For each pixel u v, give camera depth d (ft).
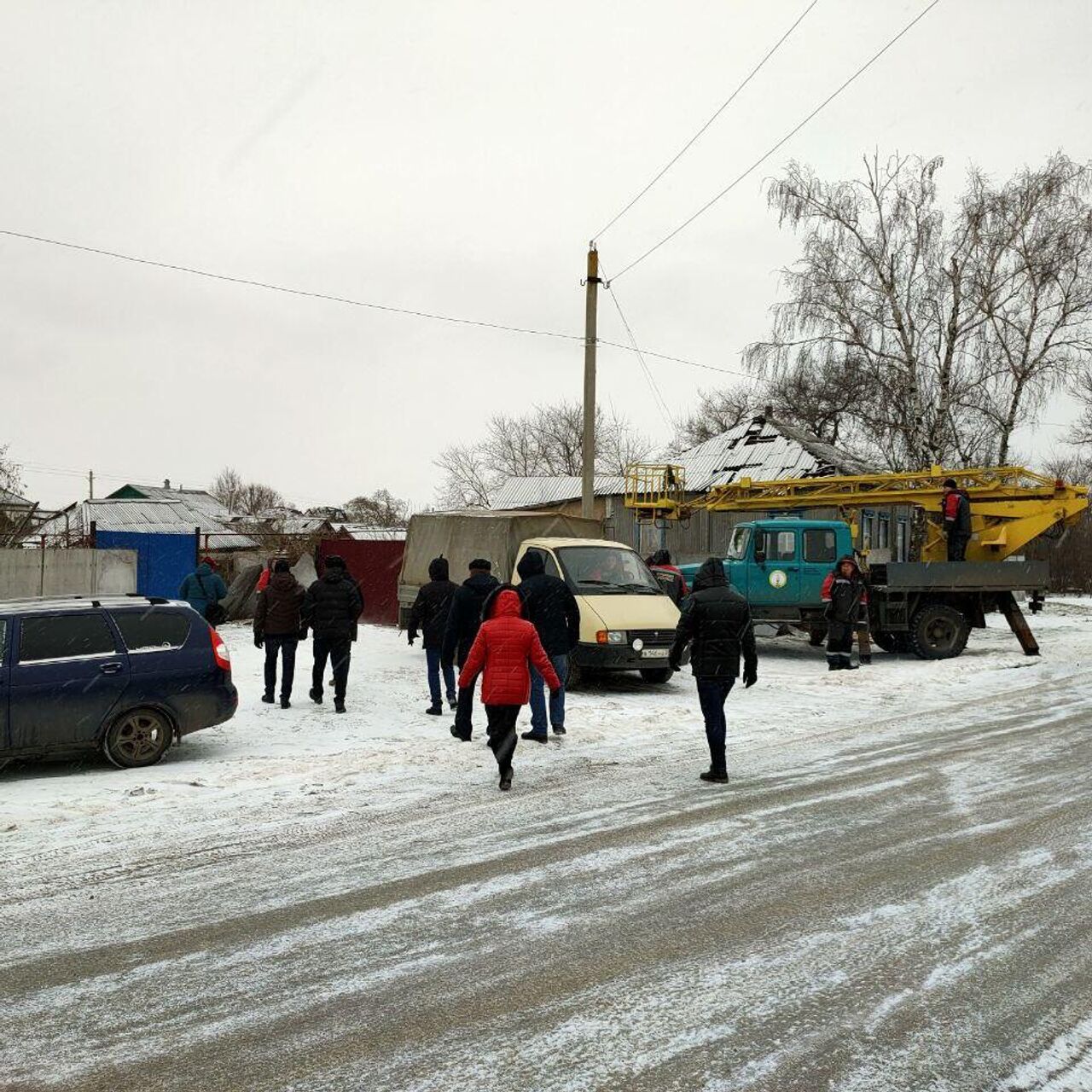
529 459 234.79
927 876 18.44
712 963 14.52
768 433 124.98
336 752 31.22
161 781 27.20
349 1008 13.15
